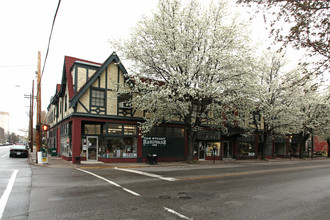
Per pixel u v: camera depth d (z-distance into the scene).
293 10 7.06
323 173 17.30
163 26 20.20
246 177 14.29
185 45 19.88
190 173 15.53
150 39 20.97
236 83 20.92
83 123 21.30
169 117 20.88
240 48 20.19
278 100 29.19
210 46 20.33
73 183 11.12
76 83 20.92
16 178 12.15
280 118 28.92
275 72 28.53
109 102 21.34
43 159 18.36
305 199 9.05
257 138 34.22
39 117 19.42
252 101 23.25
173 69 20.56
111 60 21.14
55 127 31.95
